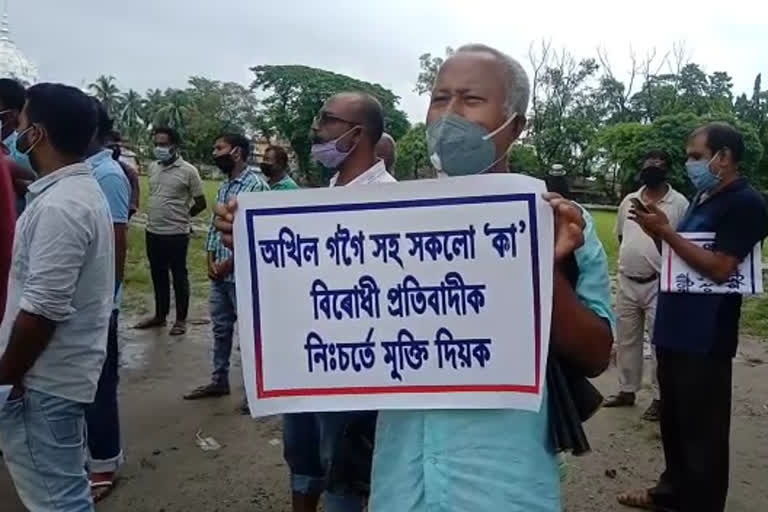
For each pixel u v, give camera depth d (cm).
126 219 425
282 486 421
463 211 175
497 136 180
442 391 177
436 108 186
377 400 181
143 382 611
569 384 183
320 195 182
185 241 769
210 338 755
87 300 286
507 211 172
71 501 288
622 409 559
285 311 186
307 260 184
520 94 182
